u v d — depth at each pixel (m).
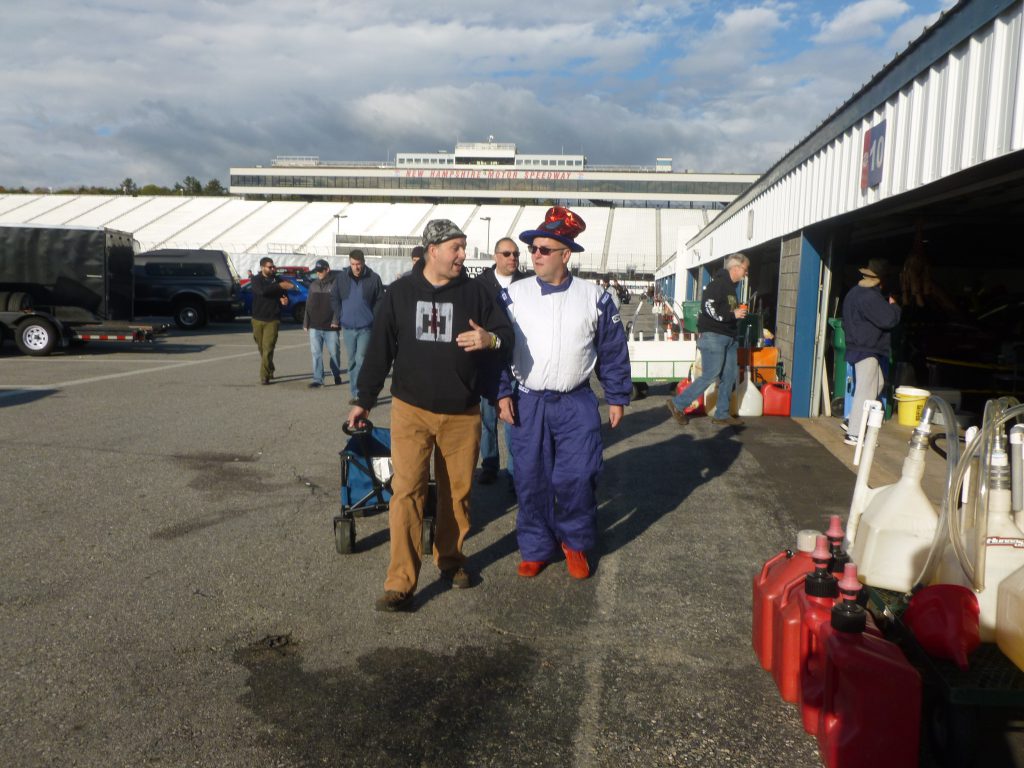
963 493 3.05
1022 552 2.73
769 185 11.09
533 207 106.19
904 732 2.47
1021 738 2.75
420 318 3.85
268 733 2.84
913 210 8.62
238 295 26.70
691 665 3.38
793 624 3.00
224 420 8.82
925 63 5.75
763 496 5.89
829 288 9.09
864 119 7.15
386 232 90.81
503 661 3.41
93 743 2.77
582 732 2.88
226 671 3.29
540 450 4.24
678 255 31.50
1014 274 13.20
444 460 4.11
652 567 4.51
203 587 4.16
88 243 16.19
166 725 2.88
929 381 9.51
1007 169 5.16
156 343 19.34
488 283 5.63
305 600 4.02
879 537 3.13
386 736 2.84
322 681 3.22
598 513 5.52
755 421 8.89
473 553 4.75
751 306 17.17
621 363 4.32
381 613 3.88
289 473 6.51
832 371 9.66
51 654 3.40
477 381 3.98
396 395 3.93
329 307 11.43
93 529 5.05
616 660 3.42
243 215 92.50
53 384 11.34
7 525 5.09
